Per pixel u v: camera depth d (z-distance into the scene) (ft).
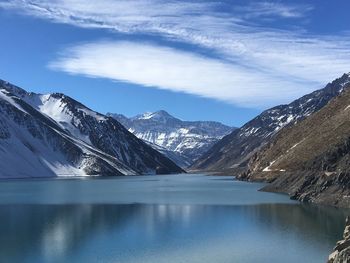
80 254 187.42
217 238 211.00
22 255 186.91
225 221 257.96
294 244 195.11
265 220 256.73
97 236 221.87
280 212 286.25
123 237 218.79
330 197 322.14
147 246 198.49
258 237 210.79
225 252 184.65
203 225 246.88
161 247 196.13
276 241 201.46
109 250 192.85
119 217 282.15
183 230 233.35
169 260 175.42
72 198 416.46
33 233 231.09
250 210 299.38
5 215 295.69
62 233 230.68
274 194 414.82
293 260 170.19
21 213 305.32
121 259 178.70
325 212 280.72
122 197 424.05
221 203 345.92
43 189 562.25
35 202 377.71
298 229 227.40
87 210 318.65
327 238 205.46
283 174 480.64
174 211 305.94
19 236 223.51
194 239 210.18
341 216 263.49
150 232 229.86
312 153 488.85
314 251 182.50
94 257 182.60
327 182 339.77
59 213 303.68
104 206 343.05
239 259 173.78
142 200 386.52
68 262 176.14
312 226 234.58
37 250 194.80
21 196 444.96
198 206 331.16
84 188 580.71
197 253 184.65
